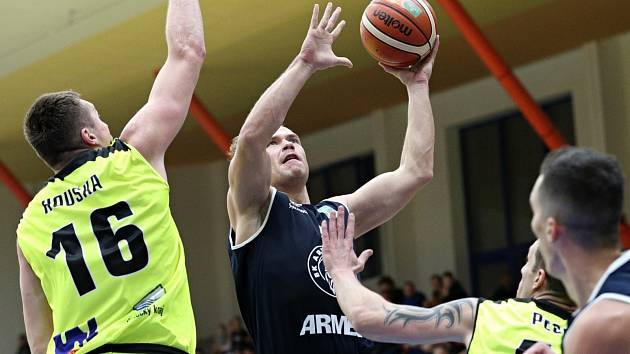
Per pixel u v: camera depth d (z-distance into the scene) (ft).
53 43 75.20
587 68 78.74
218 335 105.40
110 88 79.66
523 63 82.53
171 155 102.53
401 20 24.27
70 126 19.12
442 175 89.40
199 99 82.02
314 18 22.74
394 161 91.30
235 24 69.77
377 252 93.86
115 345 17.80
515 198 85.76
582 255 13.76
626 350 13.38
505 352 18.43
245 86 81.30
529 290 20.16
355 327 17.38
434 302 76.48
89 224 18.44
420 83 24.71
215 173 107.04
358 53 75.31
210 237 106.93
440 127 90.02
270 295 22.59
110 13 70.69
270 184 23.36
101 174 18.63
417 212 91.25
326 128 98.07
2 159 96.53
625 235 55.36
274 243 22.86
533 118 60.90
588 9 70.18
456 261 87.97
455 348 64.54
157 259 18.30
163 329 17.97
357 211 24.23
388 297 79.15
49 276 18.57
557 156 14.01
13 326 105.50
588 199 13.56
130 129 19.26
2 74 79.46
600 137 78.02
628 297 13.46
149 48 73.00
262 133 22.39
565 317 18.92
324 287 22.57
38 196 19.04
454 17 61.36
